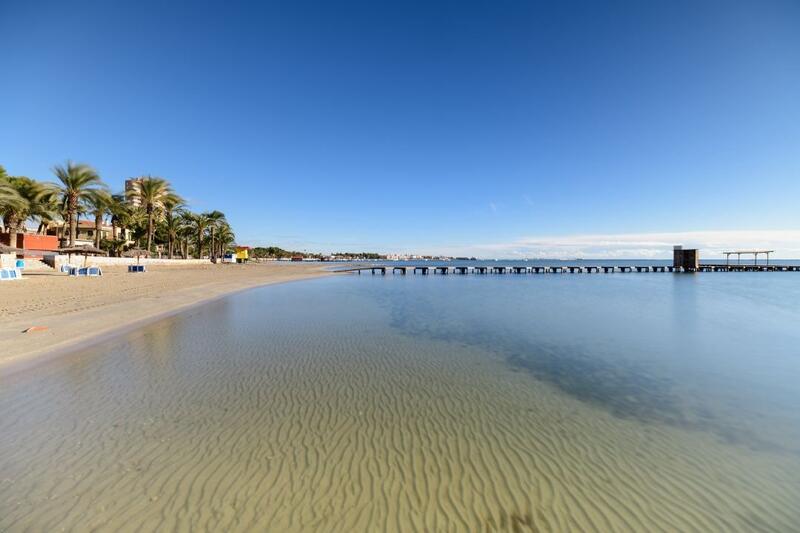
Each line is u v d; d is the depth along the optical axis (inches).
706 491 163.9
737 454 197.2
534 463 184.9
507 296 1054.4
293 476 167.6
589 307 805.9
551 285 1552.7
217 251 3823.8
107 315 549.6
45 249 1505.9
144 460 177.5
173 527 132.6
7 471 165.9
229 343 425.4
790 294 1123.3
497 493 159.2
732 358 394.6
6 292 738.2
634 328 561.6
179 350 388.5
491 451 195.9
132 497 148.9
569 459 189.3
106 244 2287.2
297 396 269.3
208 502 147.2
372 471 173.8
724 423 235.8
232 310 681.0
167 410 237.9
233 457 182.5
